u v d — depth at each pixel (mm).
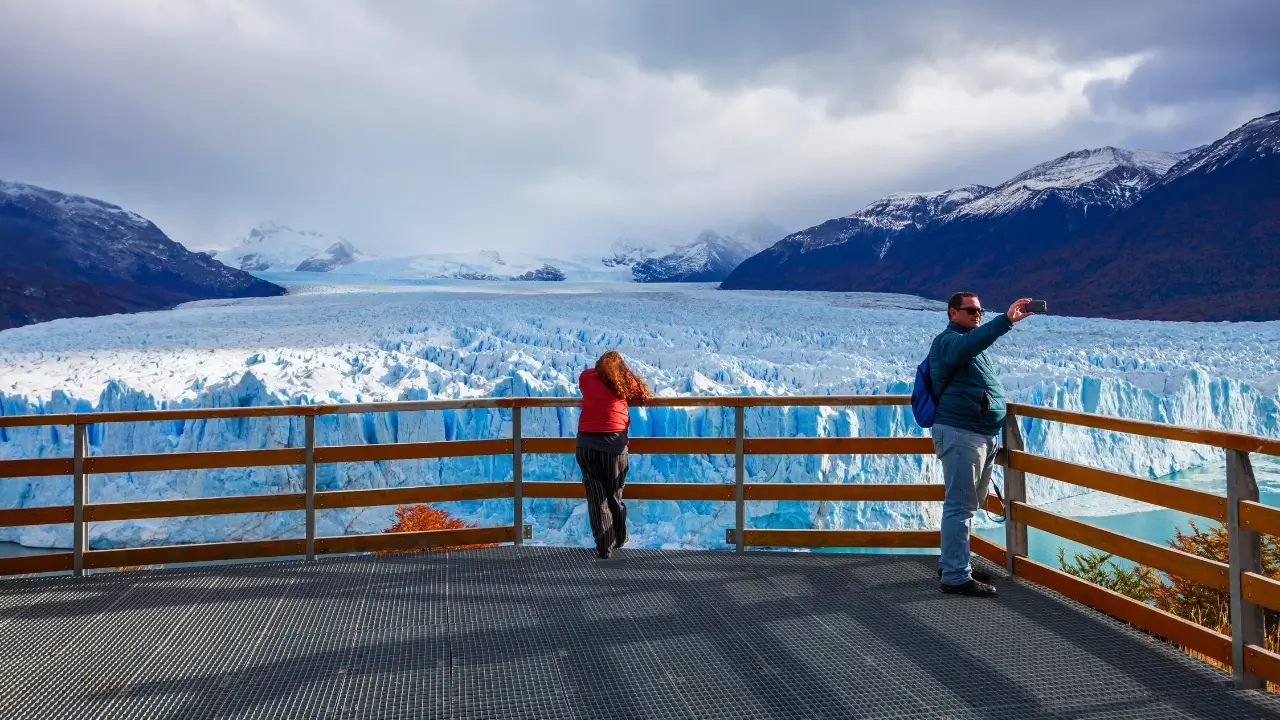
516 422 5020
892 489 4852
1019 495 4379
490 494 5043
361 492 4891
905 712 2803
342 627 3654
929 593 4051
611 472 4746
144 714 2855
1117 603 3631
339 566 4609
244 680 3115
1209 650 3160
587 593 4090
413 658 3301
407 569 4539
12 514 4590
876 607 3850
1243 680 3010
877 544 4812
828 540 4855
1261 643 3016
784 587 4164
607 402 4703
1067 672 3127
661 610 3832
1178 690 2971
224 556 4758
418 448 4965
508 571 4488
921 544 4758
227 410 4762
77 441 4648
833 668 3160
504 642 3455
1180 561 3314
